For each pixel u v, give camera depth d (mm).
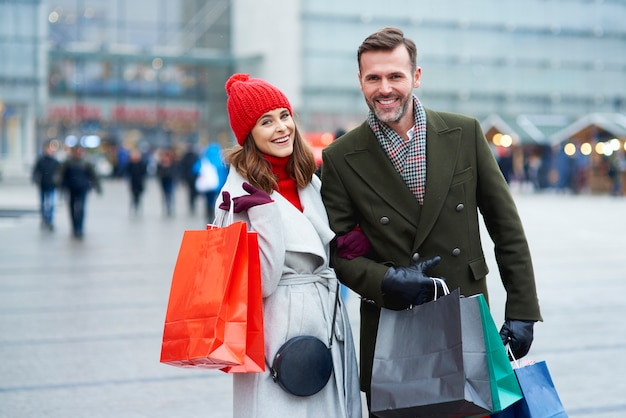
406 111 4148
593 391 7102
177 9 56406
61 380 7473
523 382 3863
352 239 4254
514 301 4137
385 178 4250
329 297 4230
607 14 51812
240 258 3805
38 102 49188
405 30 48938
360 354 4457
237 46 54688
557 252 17016
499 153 44094
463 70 49750
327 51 48812
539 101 51250
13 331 9430
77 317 10203
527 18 50500
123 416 6488
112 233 21531
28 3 48469
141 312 10500
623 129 43438
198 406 6750
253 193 4082
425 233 4152
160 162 28891
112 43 55969
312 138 21297
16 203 30797
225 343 3736
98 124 57219
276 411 4051
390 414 3805
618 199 39031
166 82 55594
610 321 9961
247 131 4207
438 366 3693
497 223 4234
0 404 6766
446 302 3719
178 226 23797
